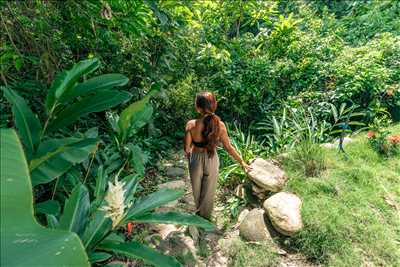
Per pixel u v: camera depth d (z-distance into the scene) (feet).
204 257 9.20
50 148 5.98
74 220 5.94
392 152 13.91
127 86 14.64
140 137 14.78
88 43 12.34
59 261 2.50
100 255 5.72
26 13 8.93
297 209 9.95
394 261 8.64
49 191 8.95
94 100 6.55
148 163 14.33
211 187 10.07
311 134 14.01
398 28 25.93
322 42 22.58
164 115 17.10
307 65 20.22
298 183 11.48
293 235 9.37
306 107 18.22
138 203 6.68
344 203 10.59
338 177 11.87
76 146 5.99
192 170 9.91
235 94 18.84
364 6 30.76
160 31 15.53
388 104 18.67
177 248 9.45
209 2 21.93
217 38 20.86
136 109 8.69
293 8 31.19
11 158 3.05
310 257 9.00
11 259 2.46
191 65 18.63
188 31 19.06
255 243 9.46
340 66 19.48
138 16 12.82
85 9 10.58
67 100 6.59
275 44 22.22
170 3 14.44
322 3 34.17
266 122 18.66
